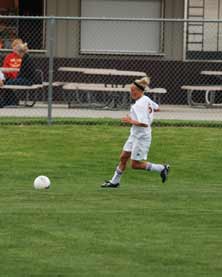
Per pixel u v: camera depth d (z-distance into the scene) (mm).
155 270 24422
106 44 60969
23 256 25562
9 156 43281
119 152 44469
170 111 55969
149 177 40062
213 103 57969
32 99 58656
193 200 34000
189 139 47062
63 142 46000
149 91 54812
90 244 26875
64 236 27766
